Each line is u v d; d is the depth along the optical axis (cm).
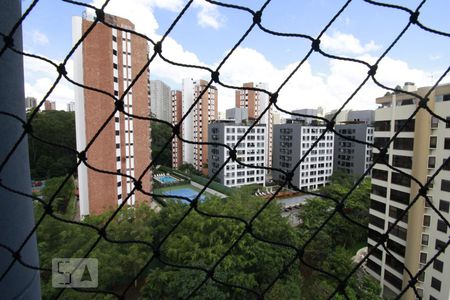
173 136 86
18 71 77
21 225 79
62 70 74
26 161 82
